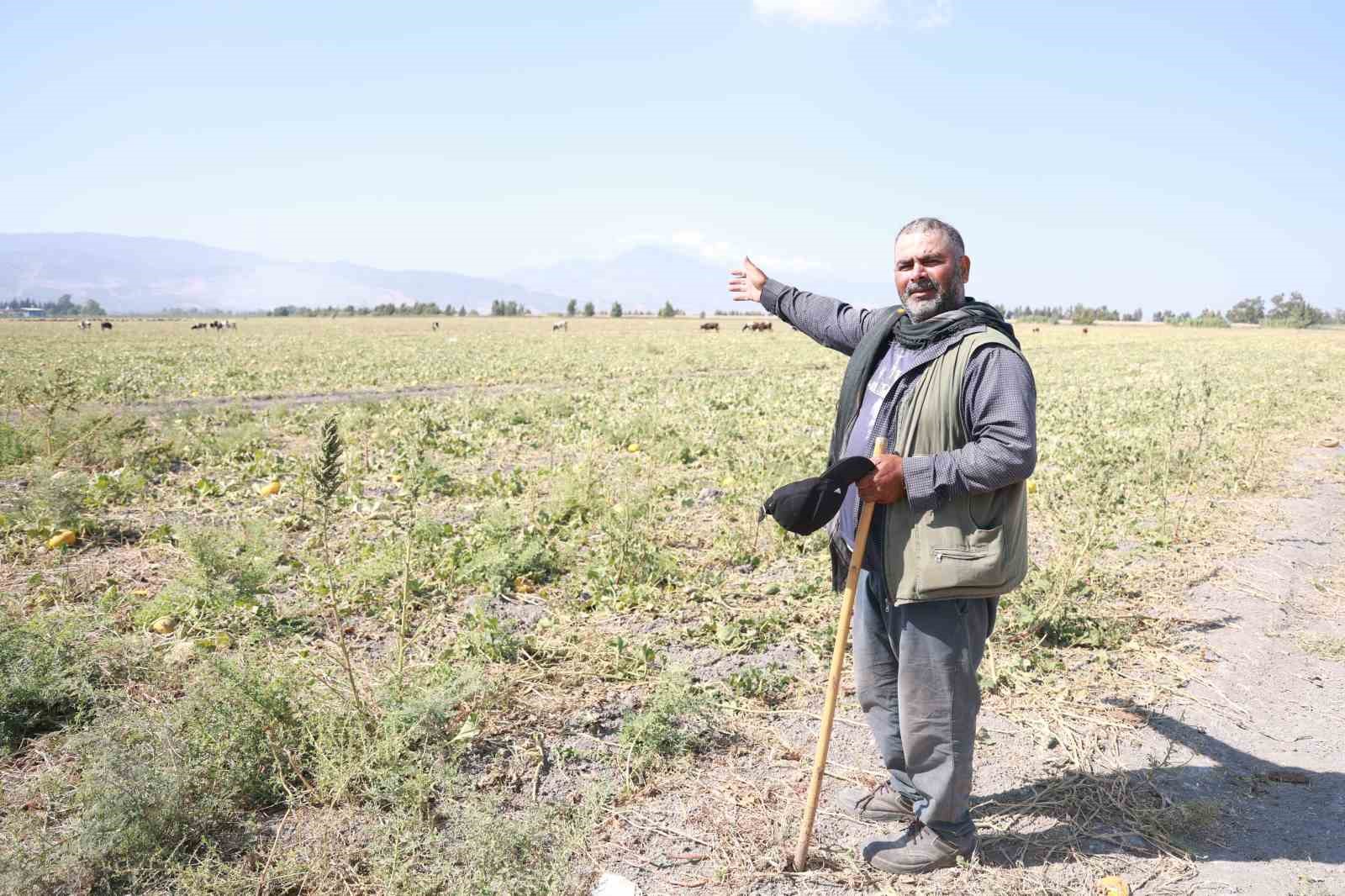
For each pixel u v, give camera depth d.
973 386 2.68
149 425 11.72
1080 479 8.61
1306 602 5.87
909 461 2.64
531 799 3.27
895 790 3.17
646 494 7.23
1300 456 11.57
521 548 6.10
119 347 36.41
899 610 2.85
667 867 2.97
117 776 2.93
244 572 5.20
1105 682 4.54
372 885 2.78
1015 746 3.87
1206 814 3.24
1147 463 9.74
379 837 2.93
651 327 84.94
